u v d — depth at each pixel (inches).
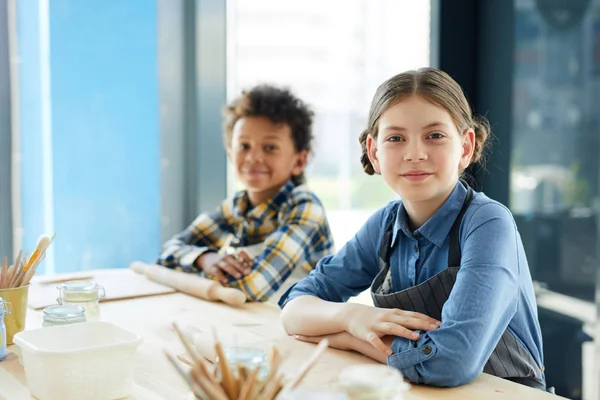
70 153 93.3
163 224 99.8
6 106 88.2
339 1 146.9
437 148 42.9
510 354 43.9
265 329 50.8
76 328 38.0
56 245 93.4
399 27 128.8
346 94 149.8
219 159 101.2
